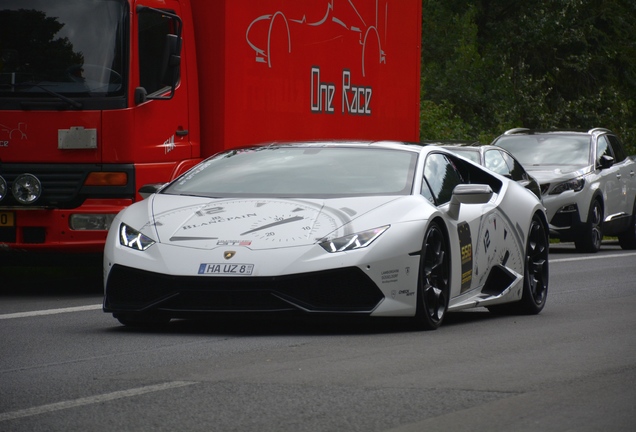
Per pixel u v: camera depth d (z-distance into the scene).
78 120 18.17
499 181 16.50
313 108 22.59
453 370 10.77
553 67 70.19
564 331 13.98
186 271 12.80
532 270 16.59
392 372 10.62
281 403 9.17
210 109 20.00
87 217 18.27
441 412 8.88
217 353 11.84
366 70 24.73
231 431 8.23
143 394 9.55
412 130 27.11
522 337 13.32
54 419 8.62
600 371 10.81
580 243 32.69
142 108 18.47
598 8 72.62
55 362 11.31
